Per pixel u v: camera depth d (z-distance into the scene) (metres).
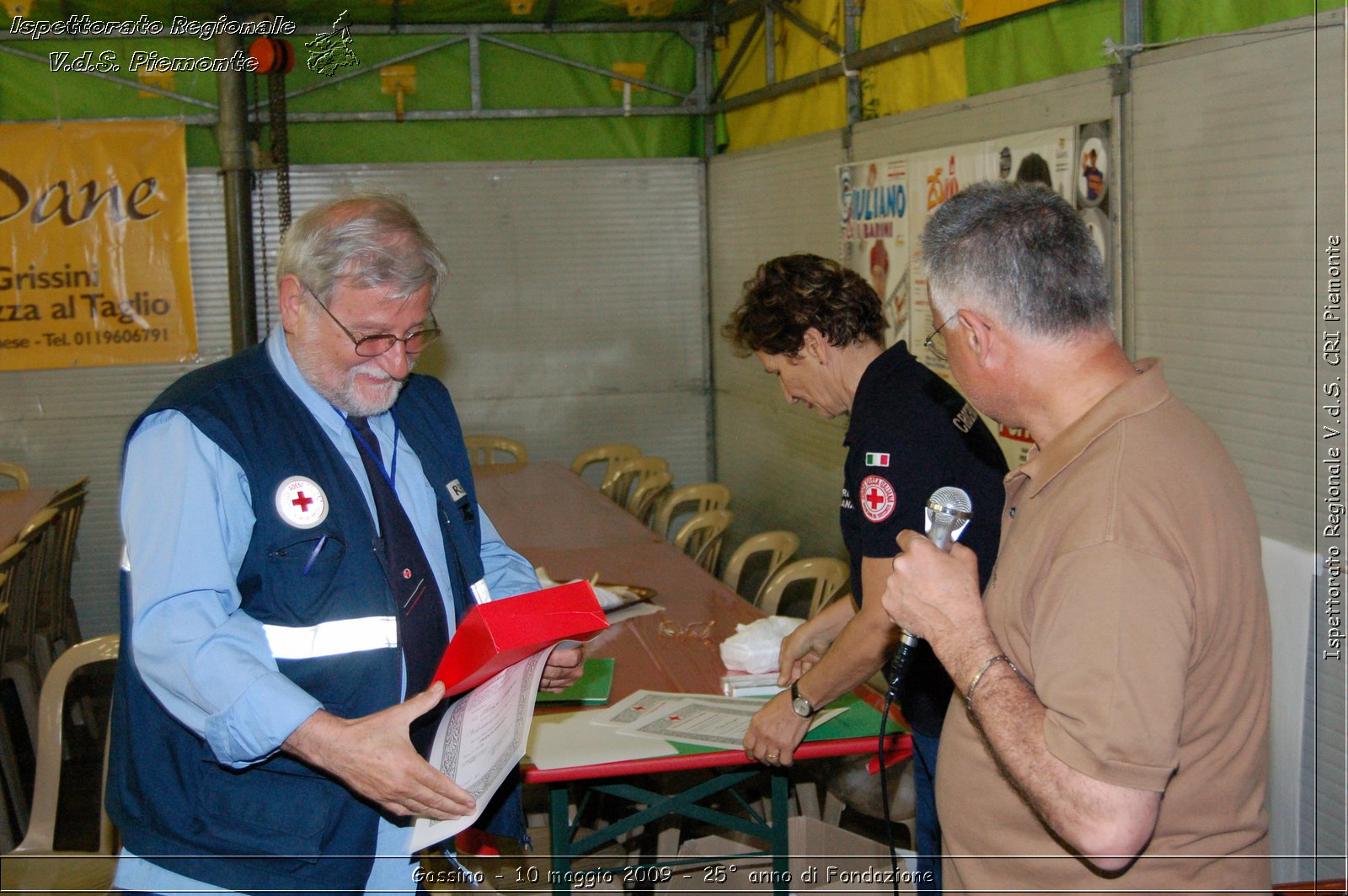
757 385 5.91
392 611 1.57
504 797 1.87
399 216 1.55
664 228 6.43
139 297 5.80
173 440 1.46
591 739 2.11
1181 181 2.58
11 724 4.48
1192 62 2.52
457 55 6.04
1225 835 1.18
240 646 1.41
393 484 1.67
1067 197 3.02
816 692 1.89
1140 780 1.06
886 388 1.84
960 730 1.38
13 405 5.74
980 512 1.78
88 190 5.67
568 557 3.67
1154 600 1.08
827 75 4.65
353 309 1.50
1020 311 1.21
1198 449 1.18
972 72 3.56
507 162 6.22
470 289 6.28
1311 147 2.19
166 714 1.50
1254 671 1.19
